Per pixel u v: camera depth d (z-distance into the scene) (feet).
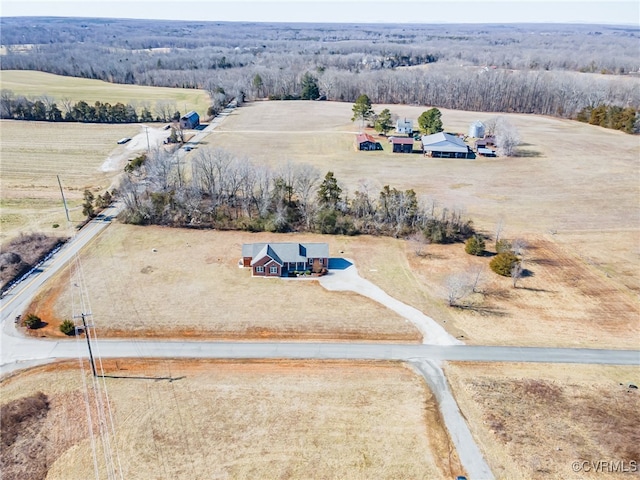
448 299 176.76
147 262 196.34
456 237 226.17
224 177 244.22
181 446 113.39
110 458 110.01
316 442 115.44
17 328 155.22
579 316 169.17
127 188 241.96
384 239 223.30
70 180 287.69
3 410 122.11
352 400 128.77
